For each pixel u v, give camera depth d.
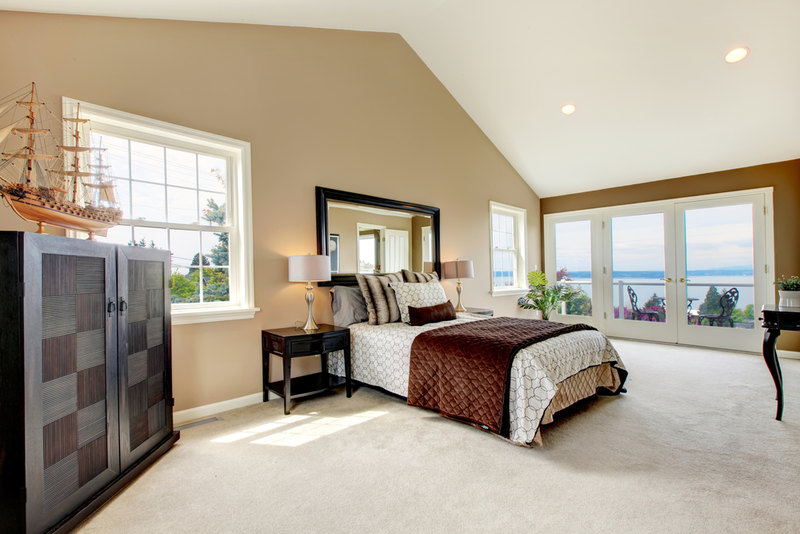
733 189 4.86
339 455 2.20
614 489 1.83
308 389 3.03
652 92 4.08
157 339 2.20
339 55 3.80
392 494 1.81
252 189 3.14
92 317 1.71
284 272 3.33
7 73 2.19
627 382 3.57
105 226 1.99
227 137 3.01
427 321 3.47
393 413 2.86
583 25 3.61
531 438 2.23
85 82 2.42
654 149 4.90
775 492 1.79
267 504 1.74
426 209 4.58
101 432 1.75
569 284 6.38
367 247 4.00
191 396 2.79
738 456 2.15
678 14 3.30
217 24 3.01
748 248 4.76
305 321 3.47
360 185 3.94
